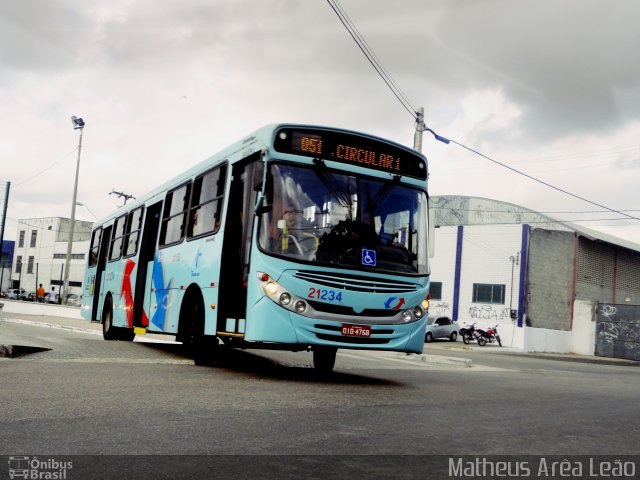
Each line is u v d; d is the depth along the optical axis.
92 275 18.72
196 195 10.98
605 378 14.80
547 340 35.56
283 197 8.38
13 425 4.86
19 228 80.88
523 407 7.27
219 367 9.99
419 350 8.87
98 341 13.73
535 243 37.16
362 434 5.09
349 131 8.92
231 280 9.11
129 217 15.27
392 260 8.79
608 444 5.26
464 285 38.47
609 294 41.94
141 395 6.50
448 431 5.41
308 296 8.14
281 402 6.51
